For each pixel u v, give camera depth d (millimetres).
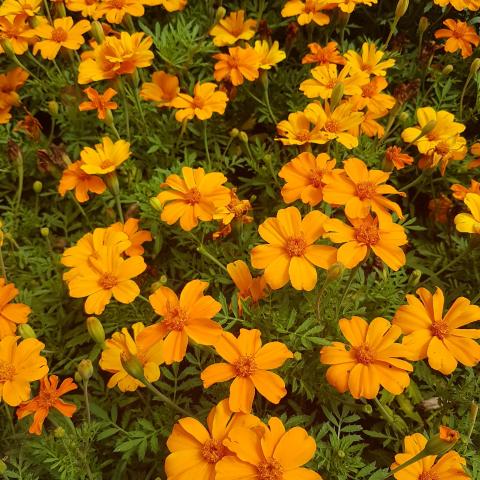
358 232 413
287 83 619
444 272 560
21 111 633
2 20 568
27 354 398
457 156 548
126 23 573
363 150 567
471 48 602
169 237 551
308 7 588
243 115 632
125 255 481
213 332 385
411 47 664
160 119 606
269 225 419
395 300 485
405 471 385
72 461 420
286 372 446
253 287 444
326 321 457
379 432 456
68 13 671
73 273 429
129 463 446
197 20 658
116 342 421
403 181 609
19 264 532
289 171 446
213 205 456
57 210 567
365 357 392
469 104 639
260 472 357
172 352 382
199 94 534
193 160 559
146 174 599
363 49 555
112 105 520
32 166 590
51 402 402
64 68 646
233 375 385
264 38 613
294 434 363
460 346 401
